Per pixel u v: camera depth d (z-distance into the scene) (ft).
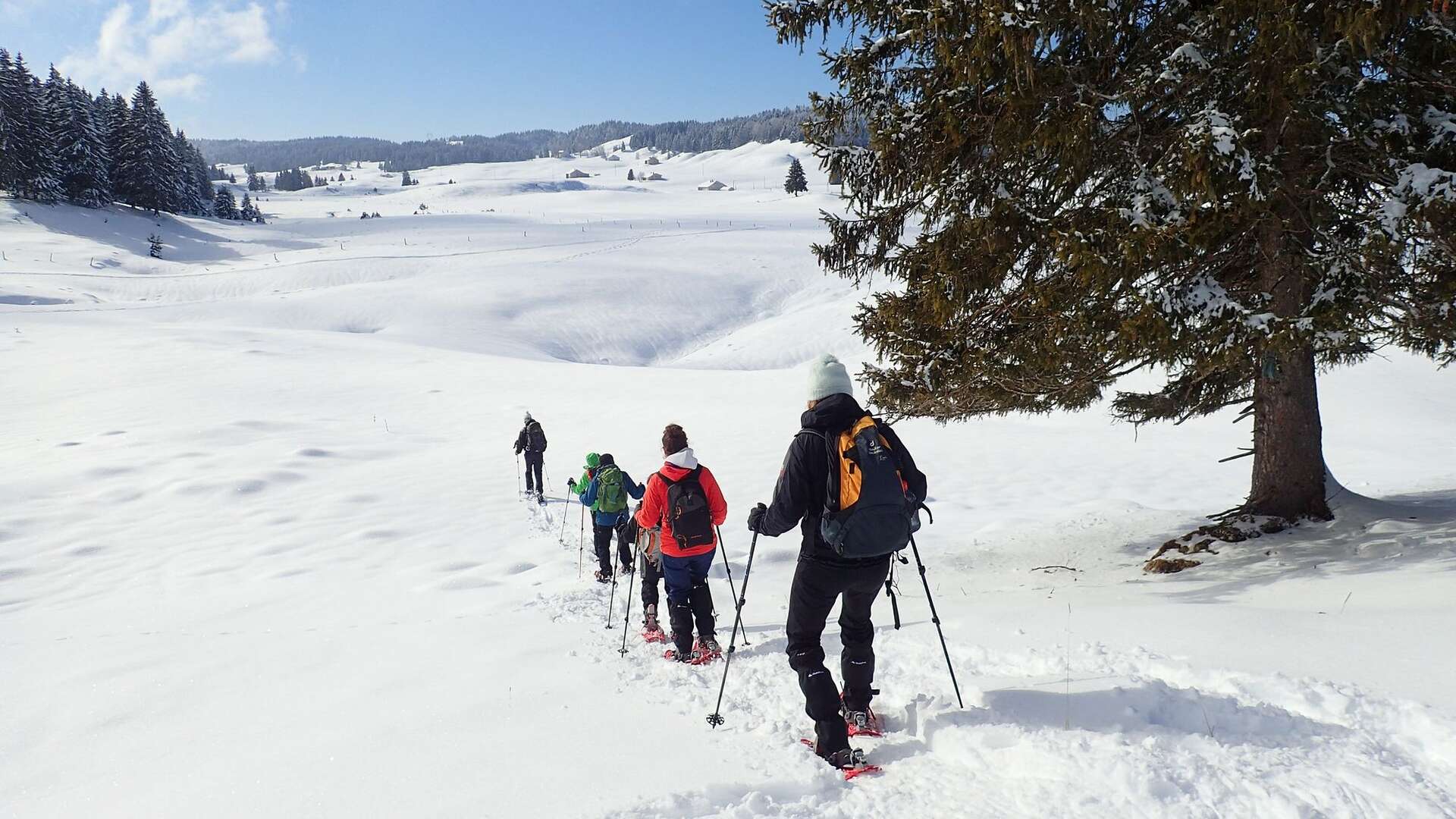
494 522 41.63
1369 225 19.71
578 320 202.90
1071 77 21.90
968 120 23.32
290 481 51.06
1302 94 18.83
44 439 63.62
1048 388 25.98
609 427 72.74
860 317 29.35
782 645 17.42
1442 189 18.20
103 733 14.48
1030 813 8.50
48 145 295.07
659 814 9.14
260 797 10.77
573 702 13.80
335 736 12.98
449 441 67.72
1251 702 10.23
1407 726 9.23
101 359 103.30
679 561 17.21
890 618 20.38
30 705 16.20
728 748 11.27
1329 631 12.70
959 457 58.44
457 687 15.34
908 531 11.13
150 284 222.48
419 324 187.52
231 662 18.66
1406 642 11.74
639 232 376.27
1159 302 20.49
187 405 79.46
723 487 48.03
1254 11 19.10
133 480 50.29
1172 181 20.07
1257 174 19.02
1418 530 22.22
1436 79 20.01
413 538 38.40
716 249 305.53
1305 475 25.73
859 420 11.34
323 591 29.63
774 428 70.23
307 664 18.19
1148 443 64.39
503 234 372.17
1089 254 20.59
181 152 431.43
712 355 174.09
